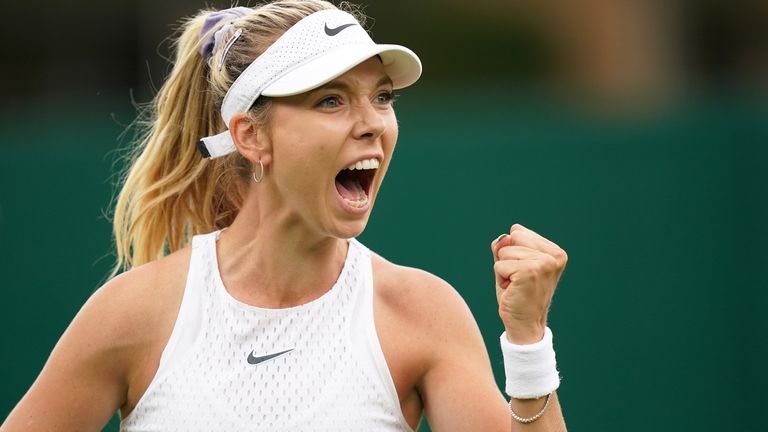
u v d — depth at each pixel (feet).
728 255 80.18
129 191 33.96
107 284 30.66
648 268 80.69
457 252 81.10
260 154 29.63
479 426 28.71
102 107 130.62
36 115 131.54
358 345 29.19
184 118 32.78
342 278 30.04
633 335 80.02
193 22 32.94
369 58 28.91
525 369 27.84
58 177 83.15
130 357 29.81
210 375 29.01
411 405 30.01
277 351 29.07
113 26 142.82
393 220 81.71
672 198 80.94
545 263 27.63
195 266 30.37
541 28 163.02
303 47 28.96
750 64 147.43
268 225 29.73
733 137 80.79
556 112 114.11
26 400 29.91
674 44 146.51
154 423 29.07
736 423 78.89
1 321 82.43
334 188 28.89
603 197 81.20
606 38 157.07
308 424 28.32
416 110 123.13
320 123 28.43
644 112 105.19
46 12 142.20
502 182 81.56
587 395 79.56
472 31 162.81
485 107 132.87
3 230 82.94
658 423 79.25
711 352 79.51
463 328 29.91
